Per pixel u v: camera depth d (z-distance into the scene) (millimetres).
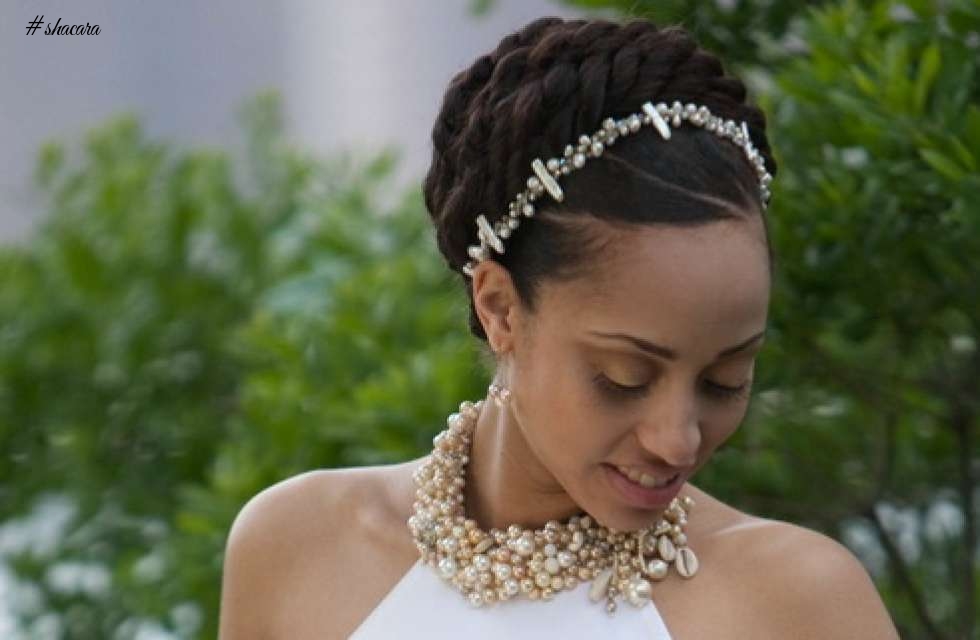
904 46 4723
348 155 9047
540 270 3309
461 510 3768
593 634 3537
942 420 5223
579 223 3236
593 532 3607
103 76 12195
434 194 3699
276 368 7285
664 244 3150
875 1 5250
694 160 3223
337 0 12000
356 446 6289
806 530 3535
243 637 3977
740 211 3193
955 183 4500
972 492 5309
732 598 3492
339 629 3791
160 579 7391
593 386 3260
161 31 12227
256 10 12180
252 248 8797
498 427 3695
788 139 5031
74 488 8594
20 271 9070
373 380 6242
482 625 3617
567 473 3373
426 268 7039
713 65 3422
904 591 5539
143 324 8734
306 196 8945
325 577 3861
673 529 3600
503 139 3379
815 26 4941
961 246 4742
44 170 9438
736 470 5484
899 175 4727
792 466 5488
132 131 9602
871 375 5281
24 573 8281
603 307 3191
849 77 4844
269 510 3986
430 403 5930
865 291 5020
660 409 3223
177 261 8828
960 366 5203
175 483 8500
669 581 3561
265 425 6695
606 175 3236
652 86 3312
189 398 8641
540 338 3334
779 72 5305
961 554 5547
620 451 3307
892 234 4824
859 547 5727
